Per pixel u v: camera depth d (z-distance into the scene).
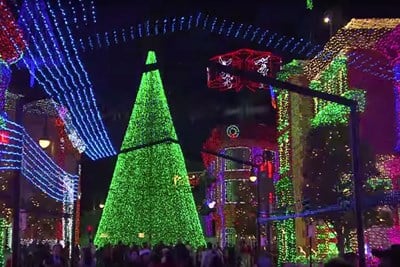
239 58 27.11
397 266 5.54
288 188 37.84
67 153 40.19
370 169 25.36
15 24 14.27
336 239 28.92
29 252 22.22
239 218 54.38
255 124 56.84
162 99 38.72
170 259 13.61
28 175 24.89
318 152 26.33
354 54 30.34
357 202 12.17
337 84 32.22
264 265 20.59
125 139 38.34
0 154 15.47
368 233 25.02
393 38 28.53
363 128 29.23
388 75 29.64
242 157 55.56
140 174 37.53
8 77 15.88
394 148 27.88
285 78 37.84
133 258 20.41
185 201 37.47
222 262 21.33
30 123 36.12
